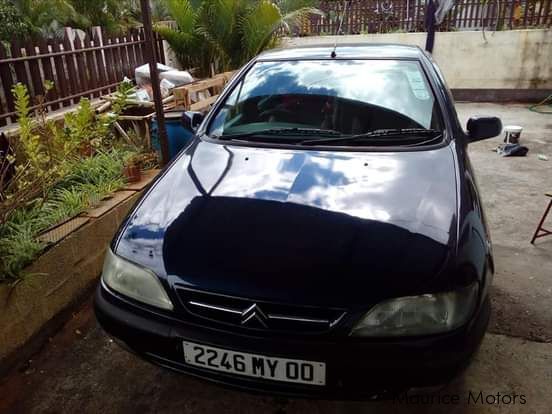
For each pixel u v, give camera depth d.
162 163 3.47
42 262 2.25
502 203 3.71
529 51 7.47
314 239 1.61
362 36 8.25
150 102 4.22
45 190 2.61
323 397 1.48
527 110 7.14
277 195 1.87
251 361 1.48
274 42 7.21
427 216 1.71
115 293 1.71
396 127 2.32
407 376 1.41
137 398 1.92
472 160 4.82
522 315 2.35
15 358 2.11
